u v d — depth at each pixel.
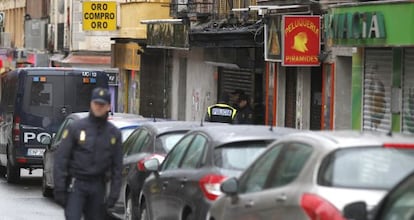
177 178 26.97
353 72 51.03
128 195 33.69
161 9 90.69
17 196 47.81
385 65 47.94
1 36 162.75
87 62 112.25
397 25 41.78
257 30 60.09
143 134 34.47
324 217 16.88
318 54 54.25
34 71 51.94
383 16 42.81
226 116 54.41
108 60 112.69
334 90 53.75
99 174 24.17
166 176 28.16
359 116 50.62
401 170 18.03
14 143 52.06
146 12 90.44
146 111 92.69
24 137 51.94
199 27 73.12
